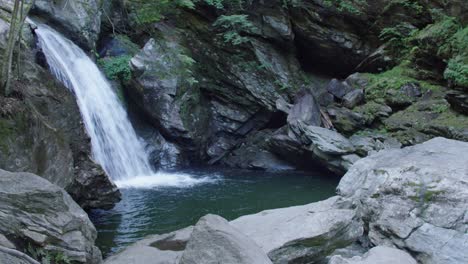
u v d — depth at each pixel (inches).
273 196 523.2
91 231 226.2
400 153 320.5
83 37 614.9
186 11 753.0
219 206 474.6
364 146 622.2
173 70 687.1
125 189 543.2
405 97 684.1
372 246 275.4
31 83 341.4
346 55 804.0
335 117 692.1
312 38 794.8
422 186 267.9
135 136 664.4
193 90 717.3
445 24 657.6
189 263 200.2
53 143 321.4
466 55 612.7
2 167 273.9
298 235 244.7
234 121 757.3
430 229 254.1
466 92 605.6
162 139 697.0
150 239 267.7
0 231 191.8
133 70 659.4
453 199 254.8
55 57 546.0
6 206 195.9
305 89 711.1
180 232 276.1
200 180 609.0
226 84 759.7
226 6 767.1
